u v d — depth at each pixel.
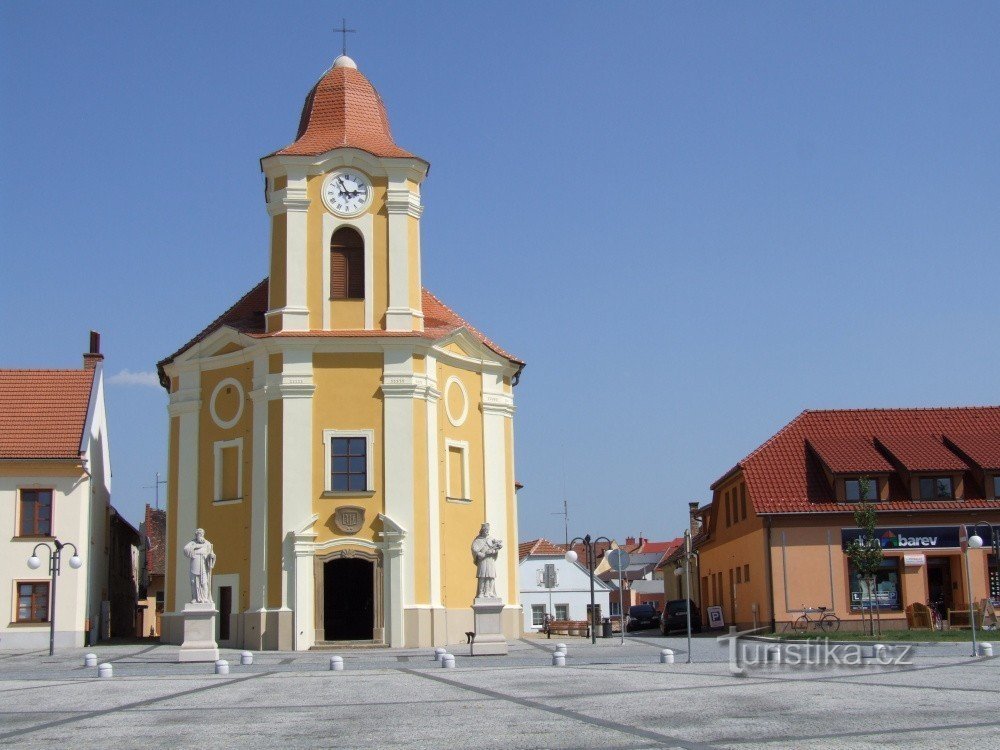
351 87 49.25
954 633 43.28
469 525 47.59
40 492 48.56
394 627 43.00
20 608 47.69
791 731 15.21
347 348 44.81
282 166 46.09
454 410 47.69
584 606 82.00
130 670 32.00
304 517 43.56
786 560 50.66
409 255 46.28
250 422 45.69
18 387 52.12
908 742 13.96
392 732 16.20
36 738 16.41
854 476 51.66
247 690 24.34
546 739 15.00
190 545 35.22
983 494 51.88
